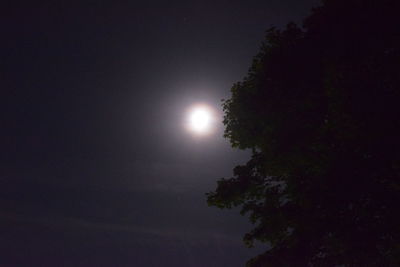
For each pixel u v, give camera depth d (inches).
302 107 586.9
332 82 504.1
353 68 500.1
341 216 514.0
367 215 502.0
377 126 472.1
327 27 585.3
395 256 493.4
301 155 569.0
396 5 536.4
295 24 635.5
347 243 498.0
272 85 606.9
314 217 539.5
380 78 487.2
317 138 528.4
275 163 615.5
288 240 641.0
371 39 534.6
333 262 579.2
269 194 674.8
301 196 538.6
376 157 492.4
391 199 495.5
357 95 483.5
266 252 665.0
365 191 502.6
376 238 502.3
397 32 531.2
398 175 488.7
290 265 620.7
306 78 590.2
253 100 629.9
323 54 576.1
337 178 499.5
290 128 607.2
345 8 572.7
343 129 482.6
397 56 499.8
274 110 612.1
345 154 496.7
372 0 551.5
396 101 478.3
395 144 479.8
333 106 498.9
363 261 512.7
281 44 624.4
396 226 496.1
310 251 616.1
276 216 636.1
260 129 644.7
